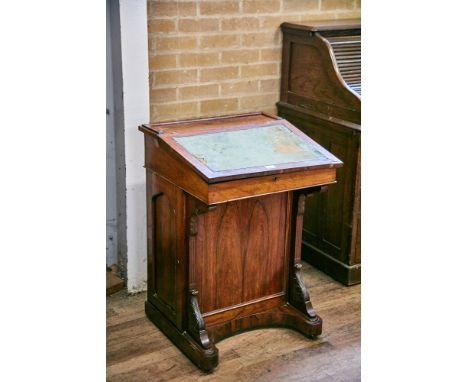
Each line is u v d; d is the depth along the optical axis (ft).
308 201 12.04
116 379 8.75
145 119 10.31
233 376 8.89
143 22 9.82
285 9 11.71
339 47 11.21
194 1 10.62
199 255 9.05
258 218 9.45
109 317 10.36
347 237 11.19
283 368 9.08
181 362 9.21
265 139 9.14
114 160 10.71
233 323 9.61
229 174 7.91
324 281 11.60
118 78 10.04
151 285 10.12
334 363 9.23
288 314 9.93
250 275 9.68
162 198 9.36
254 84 11.83
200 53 10.99
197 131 9.09
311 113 11.46
